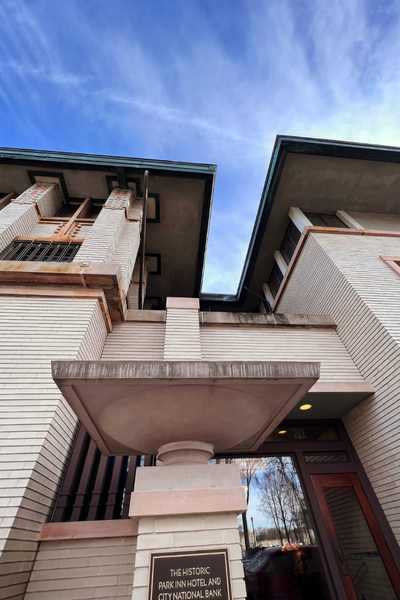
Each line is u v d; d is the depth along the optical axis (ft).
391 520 15.81
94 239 22.47
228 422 8.79
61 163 28.37
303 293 27.68
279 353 20.12
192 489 7.75
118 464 13.92
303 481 17.39
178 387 7.67
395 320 18.66
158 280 37.93
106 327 18.56
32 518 10.04
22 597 9.36
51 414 11.54
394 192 31.27
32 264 16.51
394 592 14.33
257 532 17.08
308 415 19.72
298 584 15.08
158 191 30.01
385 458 16.67
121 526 11.02
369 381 18.51
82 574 10.07
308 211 32.53
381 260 23.86
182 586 6.59
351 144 27.61
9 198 29.78
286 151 27.81
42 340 13.98
